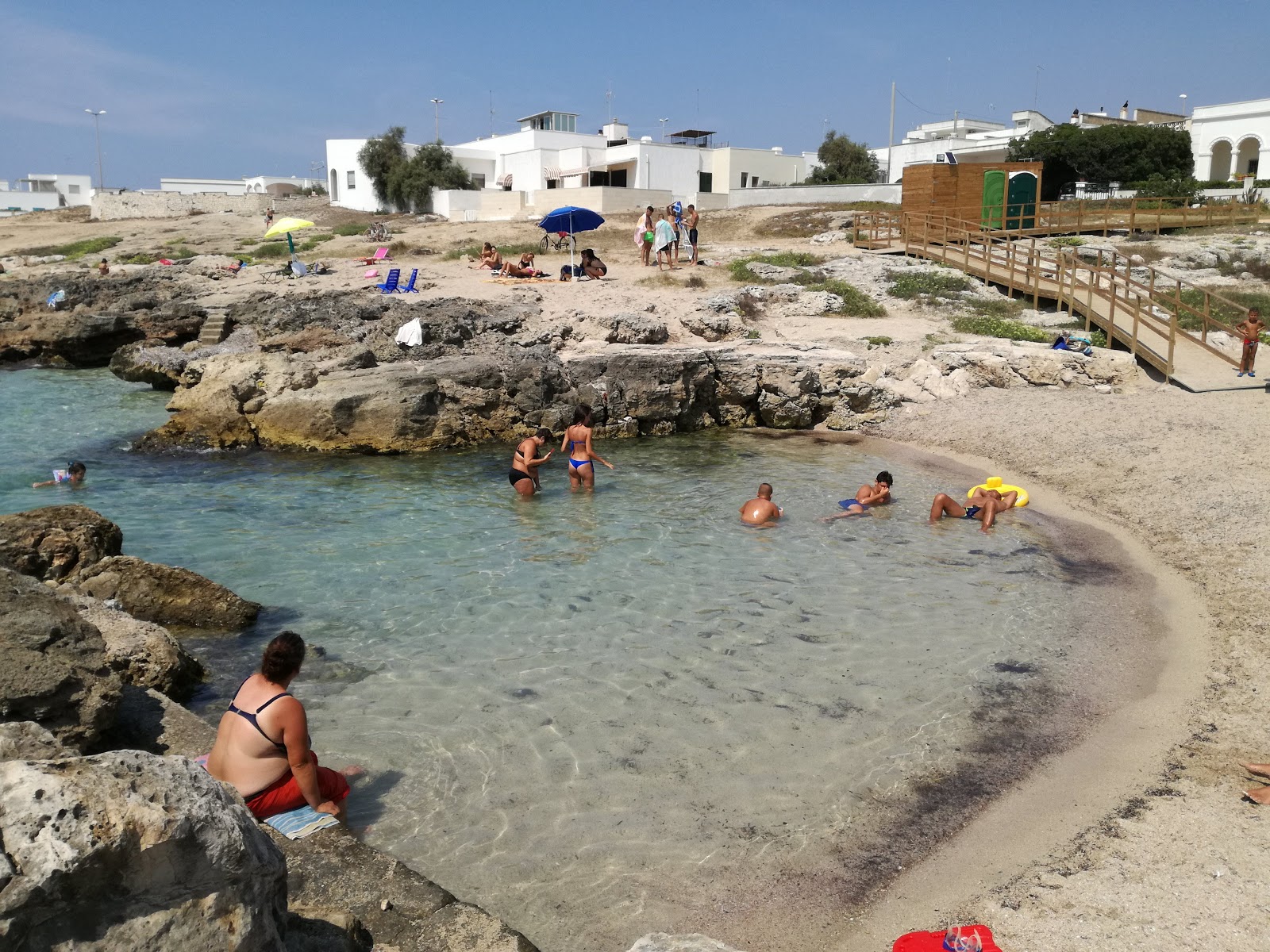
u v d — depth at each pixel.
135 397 22.45
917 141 67.06
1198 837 5.62
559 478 15.49
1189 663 8.23
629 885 5.35
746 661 8.39
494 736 7.03
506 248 36.09
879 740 7.00
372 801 6.14
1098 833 5.75
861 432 19.20
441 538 12.02
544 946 4.85
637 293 25.36
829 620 9.34
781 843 5.76
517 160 64.50
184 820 2.71
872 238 34.28
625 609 9.62
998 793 6.30
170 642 7.61
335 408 17.30
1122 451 15.16
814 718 7.34
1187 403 17.50
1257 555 10.48
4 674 5.42
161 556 11.18
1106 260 30.38
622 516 13.07
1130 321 23.05
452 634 8.97
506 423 18.80
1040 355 19.78
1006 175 34.38
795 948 4.88
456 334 20.86
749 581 10.48
